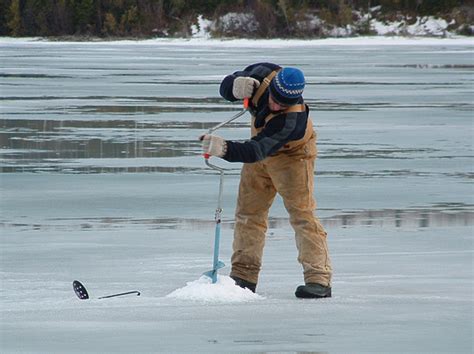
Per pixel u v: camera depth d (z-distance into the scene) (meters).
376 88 79.31
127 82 84.44
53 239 24.09
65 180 33.91
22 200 30.03
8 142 43.78
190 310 16.03
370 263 21.28
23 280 19.23
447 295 17.72
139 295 17.61
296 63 122.38
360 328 14.94
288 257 21.92
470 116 56.94
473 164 38.53
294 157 17.66
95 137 45.78
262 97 17.17
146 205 29.27
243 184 18.14
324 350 13.69
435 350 13.75
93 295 17.75
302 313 15.96
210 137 16.75
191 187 32.59
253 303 16.70
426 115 57.44
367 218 27.36
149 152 41.03
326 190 32.22
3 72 99.56
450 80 89.94
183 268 20.58
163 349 13.66
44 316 15.53
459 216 27.70
